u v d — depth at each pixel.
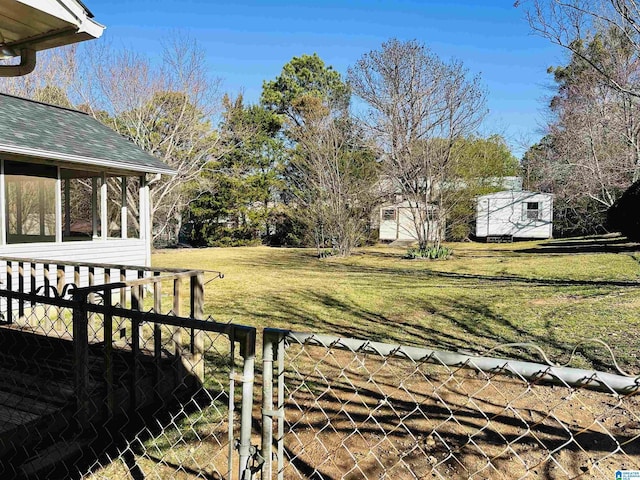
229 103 21.84
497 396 3.09
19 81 16.14
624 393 0.92
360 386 3.33
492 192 22.92
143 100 16.81
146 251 8.95
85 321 2.43
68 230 9.67
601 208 17.88
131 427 2.69
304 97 20.95
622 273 9.41
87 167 7.92
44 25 2.24
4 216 6.62
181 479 2.15
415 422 2.73
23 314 4.55
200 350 3.30
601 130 14.59
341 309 6.61
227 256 17.12
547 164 18.58
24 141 6.65
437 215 15.80
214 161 20.55
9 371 3.06
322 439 2.54
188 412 2.93
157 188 17.75
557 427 2.60
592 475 2.08
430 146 14.74
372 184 16.67
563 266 11.00
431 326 5.38
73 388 2.68
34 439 2.35
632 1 7.93
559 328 4.94
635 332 4.60
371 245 21.69
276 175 25.39
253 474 1.38
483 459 2.28
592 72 14.06
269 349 1.34
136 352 2.72
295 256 17.00
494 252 16.50
